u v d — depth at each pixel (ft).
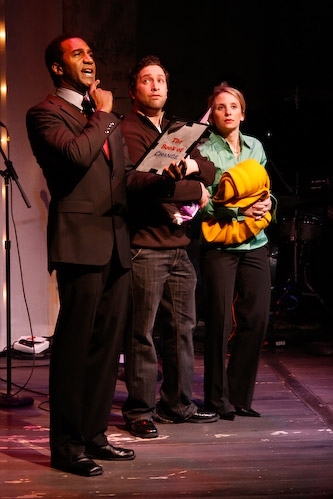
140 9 26.53
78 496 11.87
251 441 14.23
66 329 12.54
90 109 12.77
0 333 20.76
